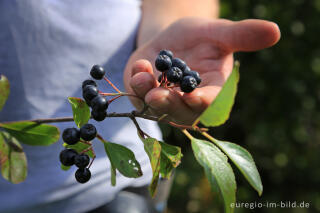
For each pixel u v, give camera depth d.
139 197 0.57
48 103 0.52
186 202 1.34
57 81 0.52
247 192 1.41
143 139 0.31
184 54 0.47
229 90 0.28
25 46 0.50
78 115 0.32
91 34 0.54
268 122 1.37
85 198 0.52
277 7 1.32
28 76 0.50
